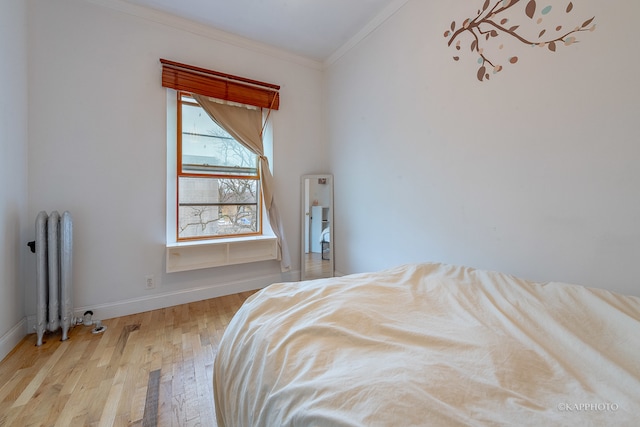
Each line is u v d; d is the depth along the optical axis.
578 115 1.25
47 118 2.00
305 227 3.23
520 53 1.45
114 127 2.24
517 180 1.48
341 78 2.98
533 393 0.56
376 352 0.71
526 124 1.43
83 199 2.14
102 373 1.53
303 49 2.97
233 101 2.74
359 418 0.49
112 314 2.27
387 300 1.04
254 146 2.92
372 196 2.60
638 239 1.10
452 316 0.93
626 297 0.95
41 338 1.82
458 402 0.52
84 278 2.16
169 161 2.53
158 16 2.36
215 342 1.89
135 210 2.35
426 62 2.00
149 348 1.80
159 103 2.42
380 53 2.43
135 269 2.36
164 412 1.26
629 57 1.10
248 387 0.74
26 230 1.93
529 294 1.03
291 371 0.67
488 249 1.63
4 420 1.19
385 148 2.42
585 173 1.24
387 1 2.23
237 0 2.22
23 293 1.91
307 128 3.24
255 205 3.07
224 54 2.71
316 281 1.28
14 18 1.76
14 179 1.78
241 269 2.94
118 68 2.24
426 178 2.03
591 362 0.67
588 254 1.24
